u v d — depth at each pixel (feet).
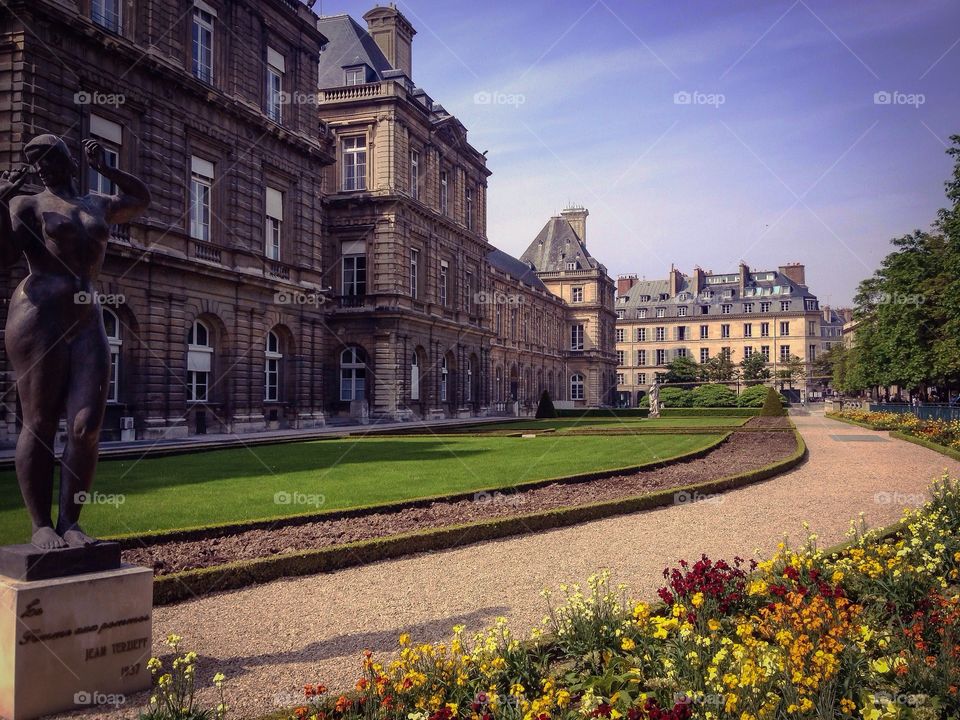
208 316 100.58
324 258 155.53
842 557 28.04
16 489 46.93
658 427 131.85
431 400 168.25
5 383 69.62
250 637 22.89
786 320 392.68
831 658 15.65
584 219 364.99
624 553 33.58
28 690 17.26
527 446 89.25
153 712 16.34
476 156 200.75
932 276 139.54
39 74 74.54
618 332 426.51
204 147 100.32
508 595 27.20
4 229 18.74
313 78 127.13
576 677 18.11
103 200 20.68
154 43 90.33
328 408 152.15
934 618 19.24
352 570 31.27
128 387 86.07
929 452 81.51
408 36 185.16
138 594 19.33
